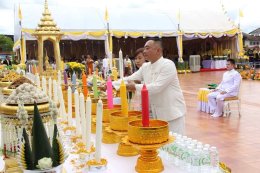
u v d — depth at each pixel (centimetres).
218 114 873
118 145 236
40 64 539
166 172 193
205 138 657
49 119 183
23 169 154
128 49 2784
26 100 186
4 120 185
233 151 567
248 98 1190
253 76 1928
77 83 378
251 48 3269
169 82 315
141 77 357
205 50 2920
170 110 329
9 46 3650
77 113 255
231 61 871
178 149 202
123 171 194
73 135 254
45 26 541
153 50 319
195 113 922
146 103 183
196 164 191
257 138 649
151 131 181
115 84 353
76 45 2641
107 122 251
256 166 492
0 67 971
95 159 191
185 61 2553
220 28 2609
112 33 2245
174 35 2444
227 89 864
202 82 1792
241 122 796
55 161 157
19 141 179
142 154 191
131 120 213
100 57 2700
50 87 350
